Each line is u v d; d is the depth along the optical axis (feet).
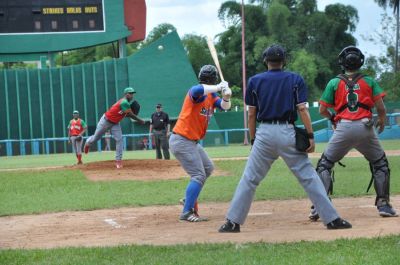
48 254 26.66
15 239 33.19
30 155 160.66
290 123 31.42
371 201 43.98
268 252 25.02
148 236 32.17
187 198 37.55
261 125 31.78
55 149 171.12
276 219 36.88
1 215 42.80
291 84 31.04
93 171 71.20
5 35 171.63
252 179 31.78
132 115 71.77
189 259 24.35
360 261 22.84
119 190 55.16
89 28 174.09
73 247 28.50
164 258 24.76
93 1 173.37
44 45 173.37
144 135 164.66
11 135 179.63
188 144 37.40
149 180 63.00
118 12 174.70
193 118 37.35
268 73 31.55
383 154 36.14
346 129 35.01
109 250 26.99
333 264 22.58
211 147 156.35
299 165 31.50
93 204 46.52
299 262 23.02
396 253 23.95
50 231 35.63
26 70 179.32
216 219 38.19
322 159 36.19
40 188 58.95
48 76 179.52
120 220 38.96
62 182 63.26
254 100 31.76
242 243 27.71
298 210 40.78
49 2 172.04
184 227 35.09
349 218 35.65
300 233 30.55
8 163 110.11
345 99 35.09
